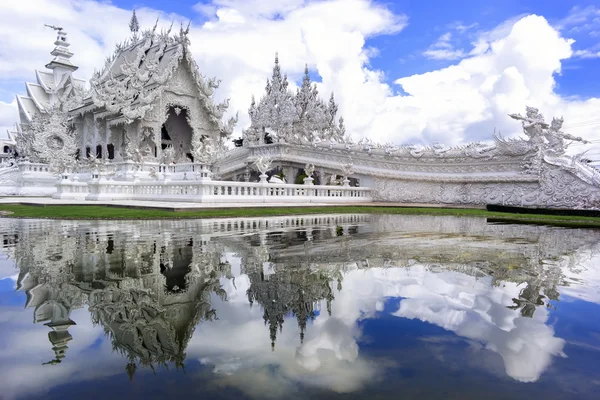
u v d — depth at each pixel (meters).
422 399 2.19
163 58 37.28
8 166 40.81
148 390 2.29
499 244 8.59
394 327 3.37
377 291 4.56
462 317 3.64
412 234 10.30
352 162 30.42
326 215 16.84
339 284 4.86
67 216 13.50
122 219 12.95
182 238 8.68
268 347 2.95
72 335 3.14
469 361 2.70
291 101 35.03
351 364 2.65
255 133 37.25
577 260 6.67
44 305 3.91
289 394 2.24
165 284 4.77
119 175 28.20
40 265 5.77
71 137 39.97
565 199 22.41
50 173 35.31
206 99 36.88
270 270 5.62
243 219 13.99
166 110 35.50
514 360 2.72
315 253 7.03
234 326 3.40
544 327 3.39
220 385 2.36
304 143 32.81
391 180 28.98
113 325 3.39
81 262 6.00
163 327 3.35
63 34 51.31
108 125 35.94
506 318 3.63
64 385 2.34
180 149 41.41
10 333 3.16
